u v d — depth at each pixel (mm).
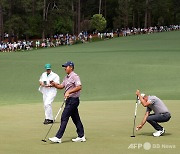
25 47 112750
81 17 189375
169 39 128750
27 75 60500
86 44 122375
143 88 50906
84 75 59688
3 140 20297
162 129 20922
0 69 64875
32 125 24734
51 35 144750
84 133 21734
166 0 192125
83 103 36375
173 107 32188
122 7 174625
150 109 20906
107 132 22016
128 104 34938
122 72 60406
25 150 18094
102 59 74625
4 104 40344
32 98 46531
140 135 21125
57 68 63844
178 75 57281
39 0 142250
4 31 148500
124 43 119562
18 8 137625
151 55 79875
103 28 157500
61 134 19484
